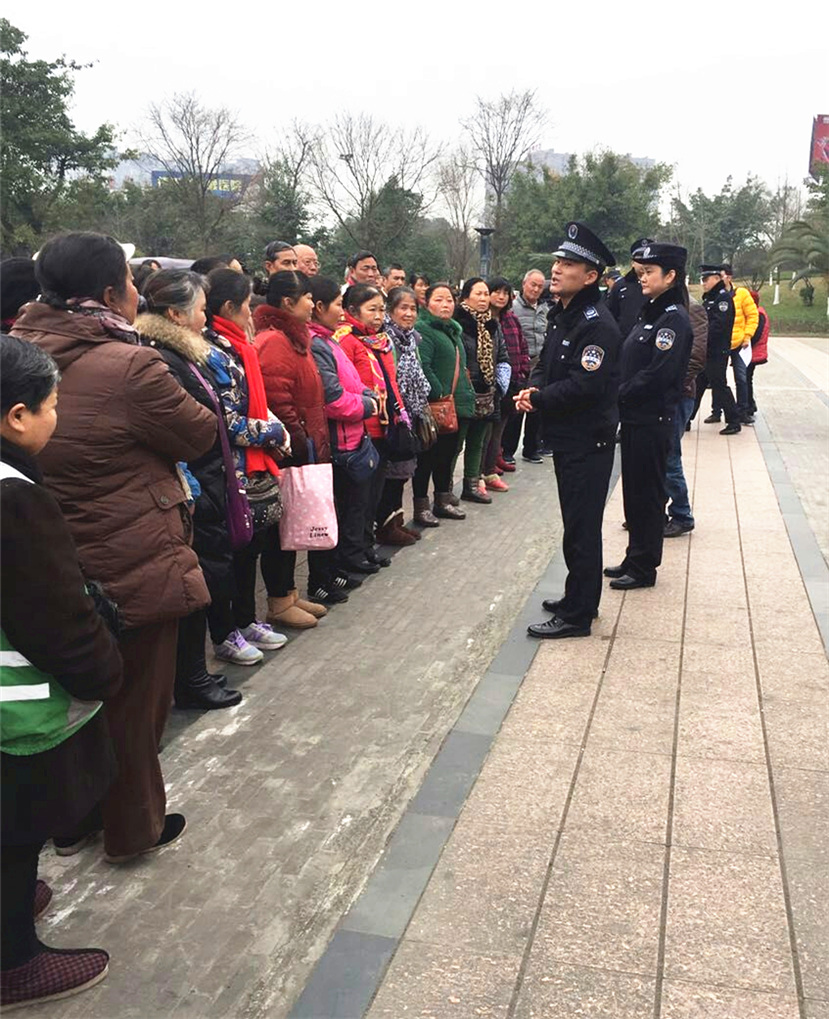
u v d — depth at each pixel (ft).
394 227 104.06
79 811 6.70
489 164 121.39
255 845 9.04
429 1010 6.91
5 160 69.36
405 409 18.16
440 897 8.21
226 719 11.66
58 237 8.09
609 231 122.93
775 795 9.81
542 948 7.57
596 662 13.30
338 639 14.37
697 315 19.40
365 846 9.01
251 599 13.83
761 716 11.59
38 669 6.31
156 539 8.22
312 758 10.70
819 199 144.97
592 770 10.33
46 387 6.29
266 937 7.77
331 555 15.83
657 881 8.41
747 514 21.79
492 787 10.00
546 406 13.67
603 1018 6.83
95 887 8.41
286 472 13.67
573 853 8.84
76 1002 7.04
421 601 16.11
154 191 103.50
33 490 6.07
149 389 7.97
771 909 8.04
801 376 58.54
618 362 13.56
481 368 21.89
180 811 9.61
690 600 15.90
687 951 7.53
